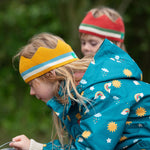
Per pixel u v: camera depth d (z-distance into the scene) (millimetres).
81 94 1968
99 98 1901
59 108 2156
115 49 2148
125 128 1993
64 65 2090
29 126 5719
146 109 2002
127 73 2035
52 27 6875
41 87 2123
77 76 2086
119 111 1889
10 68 6996
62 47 2127
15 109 6461
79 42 6402
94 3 7035
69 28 6711
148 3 7246
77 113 2164
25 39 7051
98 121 1862
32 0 7398
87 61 2143
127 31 7492
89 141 1837
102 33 3408
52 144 2260
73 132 2223
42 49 2100
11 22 7062
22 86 6875
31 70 2123
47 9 7152
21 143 2070
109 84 1955
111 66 2029
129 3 7199
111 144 1845
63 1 6727
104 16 3422
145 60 7855
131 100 1939
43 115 5984
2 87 6828
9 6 7414
